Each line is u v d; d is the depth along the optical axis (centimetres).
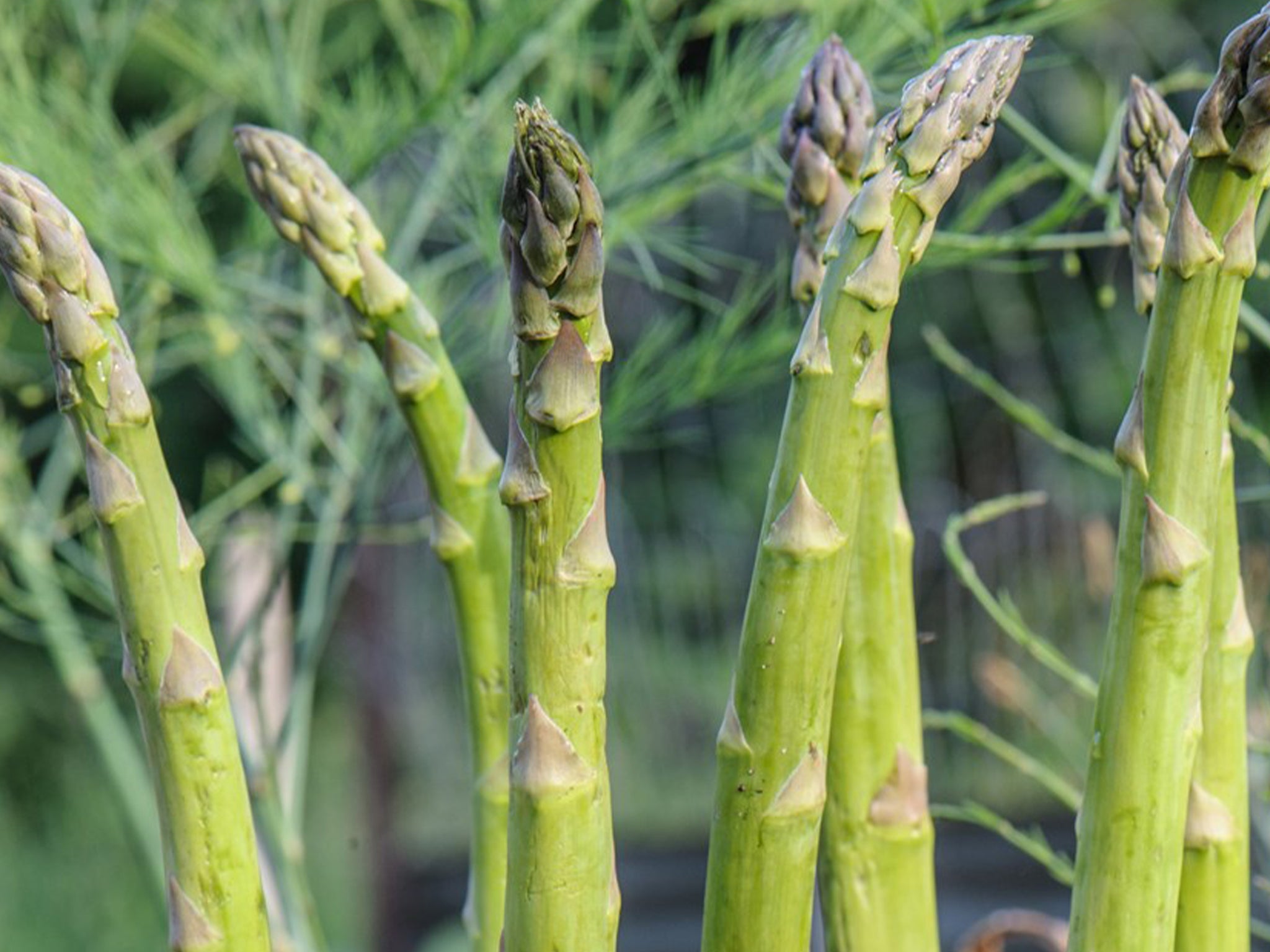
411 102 93
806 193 64
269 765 80
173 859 58
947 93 57
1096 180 75
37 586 99
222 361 103
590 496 56
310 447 108
